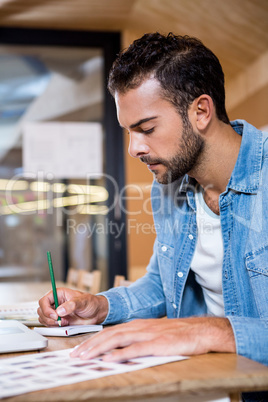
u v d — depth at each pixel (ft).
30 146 12.18
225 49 12.00
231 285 3.84
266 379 2.27
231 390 2.24
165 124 3.55
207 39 11.79
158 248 4.50
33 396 2.06
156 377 2.25
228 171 3.91
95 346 2.64
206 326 2.83
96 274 7.73
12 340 2.97
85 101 12.51
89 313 3.86
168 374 2.31
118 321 4.08
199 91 3.65
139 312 4.20
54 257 12.23
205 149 3.80
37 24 12.09
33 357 2.68
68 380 2.20
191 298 4.46
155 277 4.64
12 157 12.09
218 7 10.27
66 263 12.28
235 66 12.66
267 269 3.57
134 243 12.41
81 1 10.75
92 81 12.58
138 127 3.59
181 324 2.84
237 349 2.74
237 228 3.81
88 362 2.53
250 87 12.20
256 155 3.80
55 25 12.16
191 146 3.68
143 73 3.49
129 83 3.50
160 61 3.52
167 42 3.63
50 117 12.34
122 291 4.28
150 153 3.64
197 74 3.66
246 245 3.71
